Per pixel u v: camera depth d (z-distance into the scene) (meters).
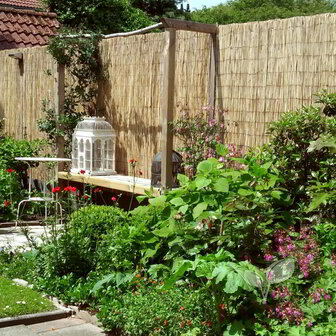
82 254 5.58
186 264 4.11
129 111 8.88
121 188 7.97
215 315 4.24
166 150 7.14
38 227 8.29
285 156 5.45
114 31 17.67
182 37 7.79
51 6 17.12
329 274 4.20
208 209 5.00
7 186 8.91
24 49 11.20
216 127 7.10
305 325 3.83
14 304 4.91
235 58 6.98
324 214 5.04
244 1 33.38
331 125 5.22
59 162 9.56
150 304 4.53
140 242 5.30
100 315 4.66
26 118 11.30
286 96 6.39
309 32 6.13
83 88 9.57
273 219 5.17
